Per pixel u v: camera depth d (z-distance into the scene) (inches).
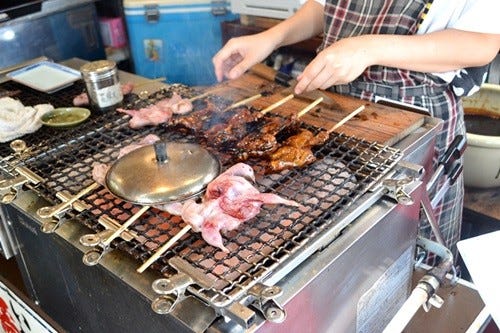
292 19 45.7
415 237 31.4
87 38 75.3
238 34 67.1
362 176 27.9
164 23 71.9
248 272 21.9
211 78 74.8
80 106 42.9
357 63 33.4
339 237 24.7
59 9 70.1
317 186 27.6
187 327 20.8
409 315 26.0
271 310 20.2
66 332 32.8
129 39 76.2
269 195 25.4
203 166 27.7
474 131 53.9
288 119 35.0
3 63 66.8
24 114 38.4
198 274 21.3
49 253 29.4
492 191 50.5
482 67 38.5
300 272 22.8
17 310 37.2
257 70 44.3
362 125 34.1
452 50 34.1
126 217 26.1
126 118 37.5
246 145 31.5
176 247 24.0
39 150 33.4
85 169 30.9
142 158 28.4
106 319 27.8
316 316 24.1
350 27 40.9
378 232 26.4
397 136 32.2
